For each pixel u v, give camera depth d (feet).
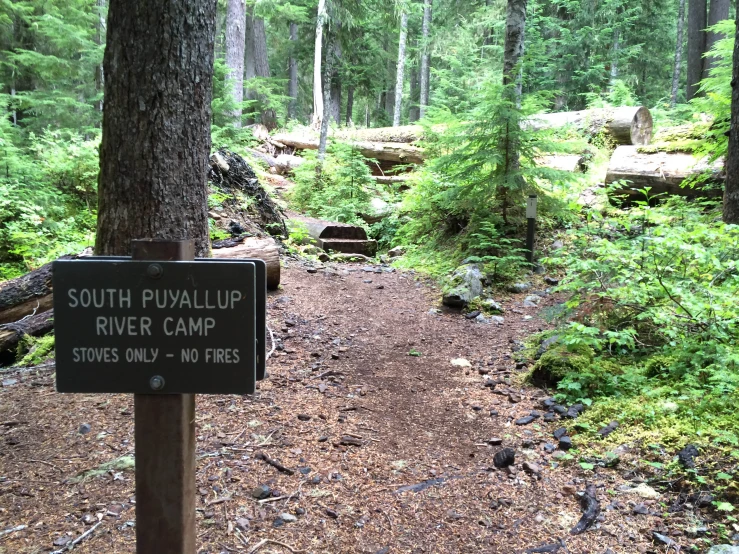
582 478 9.82
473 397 13.73
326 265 28.12
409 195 36.73
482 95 27.27
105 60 13.61
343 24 50.55
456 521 8.59
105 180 13.97
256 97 73.97
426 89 88.74
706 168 27.63
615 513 8.71
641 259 14.38
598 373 13.50
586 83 62.34
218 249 20.56
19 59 48.80
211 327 5.49
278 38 96.43
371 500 9.08
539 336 17.39
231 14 56.44
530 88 63.62
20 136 42.80
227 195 27.14
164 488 5.71
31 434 11.04
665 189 29.09
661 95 77.56
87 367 5.45
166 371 5.51
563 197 28.89
